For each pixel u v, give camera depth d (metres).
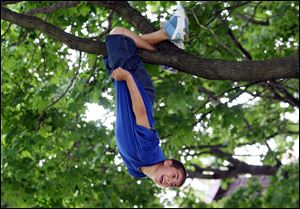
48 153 12.67
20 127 11.98
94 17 12.26
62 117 11.98
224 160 17.59
